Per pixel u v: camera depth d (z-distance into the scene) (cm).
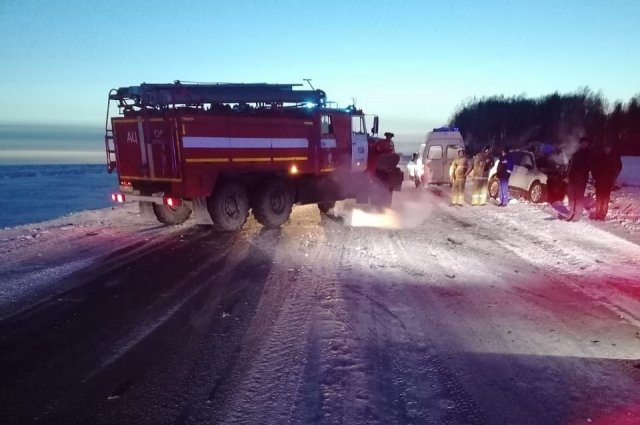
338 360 420
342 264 757
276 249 862
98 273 700
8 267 729
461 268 745
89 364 421
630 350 454
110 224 1121
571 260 797
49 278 673
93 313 543
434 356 434
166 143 926
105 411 349
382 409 346
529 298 605
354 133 1298
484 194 1481
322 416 337
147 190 992
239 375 398
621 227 1087
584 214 1266
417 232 1045
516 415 341
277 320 518
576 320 530
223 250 853
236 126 993
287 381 386
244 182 1045
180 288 632
